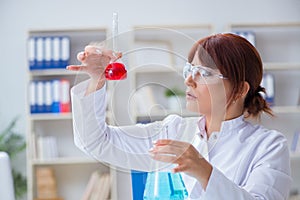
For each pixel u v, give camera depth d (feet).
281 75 14.67
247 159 4.65
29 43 13.46
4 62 14.23
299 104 14.24
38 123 14.17
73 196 14.21
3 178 4.96
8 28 14.19
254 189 4.21
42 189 13.53
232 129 4.81
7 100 14.25
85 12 14.29
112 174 13.38
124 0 14.33
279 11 14.66
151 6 14.38
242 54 4.48
